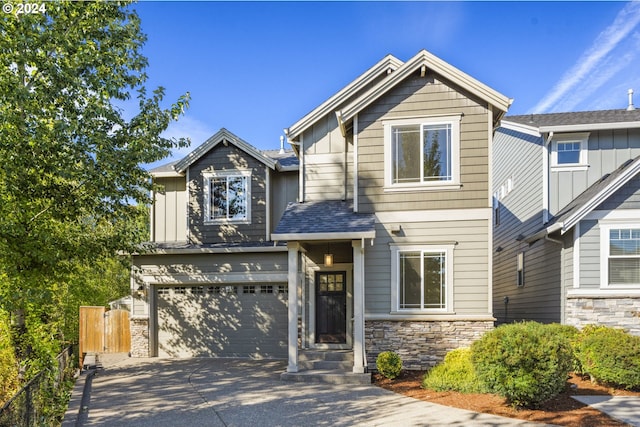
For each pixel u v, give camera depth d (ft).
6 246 32.58
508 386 24.02
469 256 36.37
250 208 48.06
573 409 24.77
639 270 37.45
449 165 37.29
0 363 33.47
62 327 48.39
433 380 30.27
